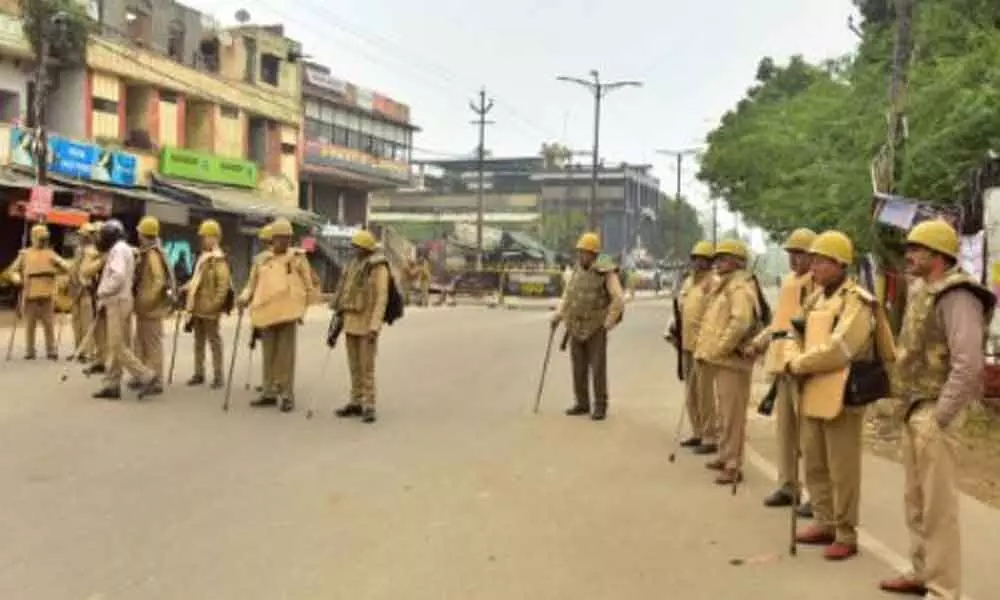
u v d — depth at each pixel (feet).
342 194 167.94
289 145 133.80
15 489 24.64
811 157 64.08
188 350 55.36
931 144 43.37
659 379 52.75
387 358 57.00
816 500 22.11
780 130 72.13
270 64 131.54
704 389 32.22
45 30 87.61
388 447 31.55
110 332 37.91
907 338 18.48
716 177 104.27
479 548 21.17
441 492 25.88
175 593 17.98
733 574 20.02
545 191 298.35
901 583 18.99
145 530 21.71
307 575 19.11
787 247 25.57
